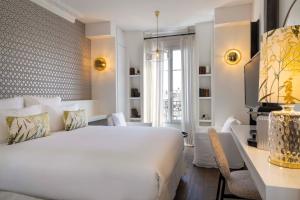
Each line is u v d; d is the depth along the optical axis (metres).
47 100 3.24
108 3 3.85
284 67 1.00
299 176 0.96
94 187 1.61
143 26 5.18
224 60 4.20
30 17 3.40
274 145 1.12
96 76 5.11
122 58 5.45
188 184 2.95
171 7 4.04
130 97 5.58
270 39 1.08
